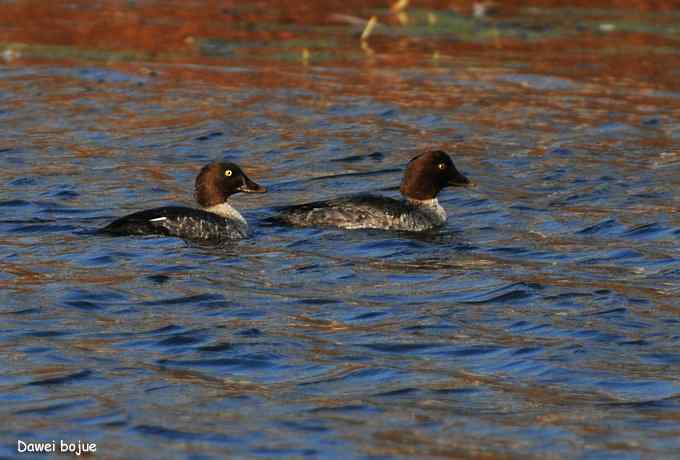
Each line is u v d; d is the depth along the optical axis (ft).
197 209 58.90
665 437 36.91
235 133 82.28
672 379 41.45
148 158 75.97
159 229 57.06
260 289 50.67
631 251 57.77
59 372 41.06
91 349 43.34
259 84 95.40
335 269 53.83
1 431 36.40
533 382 41.22
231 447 35.73
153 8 120.16
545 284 52.11
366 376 41.47
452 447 36.04
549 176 73.15
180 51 105.60
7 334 44.52
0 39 107.04
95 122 83.82
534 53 107.24
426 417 38.17
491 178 72.69
